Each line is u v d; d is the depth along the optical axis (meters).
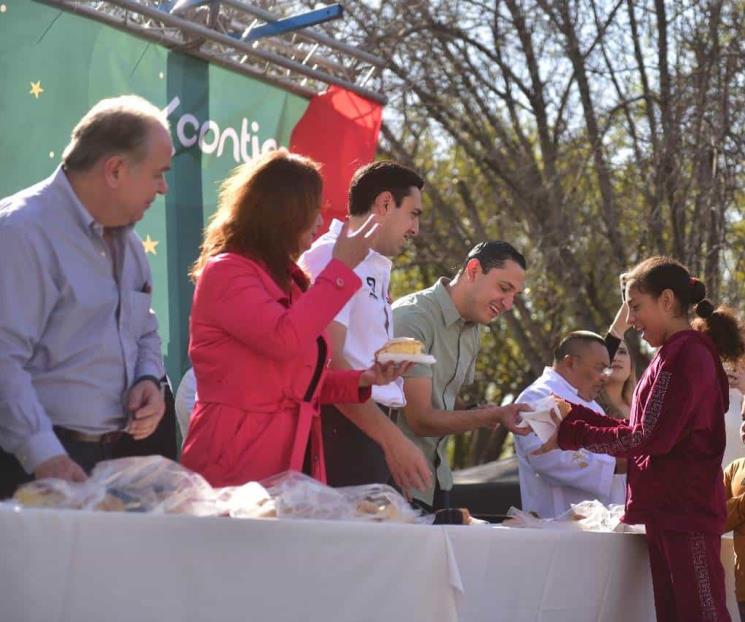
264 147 5.74
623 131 12.77
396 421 4.32
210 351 3.08
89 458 3.02
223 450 3.07
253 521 2.66
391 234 4.16
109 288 3.02
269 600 2.70
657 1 12.10
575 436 4.27
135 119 2.94
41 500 2.46
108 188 2.93
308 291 3.00
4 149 4.67
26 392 2.77
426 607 3.10
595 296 13.41
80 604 2.38
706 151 11.75
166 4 5.39
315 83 6.23
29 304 2.85
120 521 2.43
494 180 14.17
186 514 2.58
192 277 3.27
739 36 11.78
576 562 3.82
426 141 14.41
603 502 5.11
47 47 4.83
